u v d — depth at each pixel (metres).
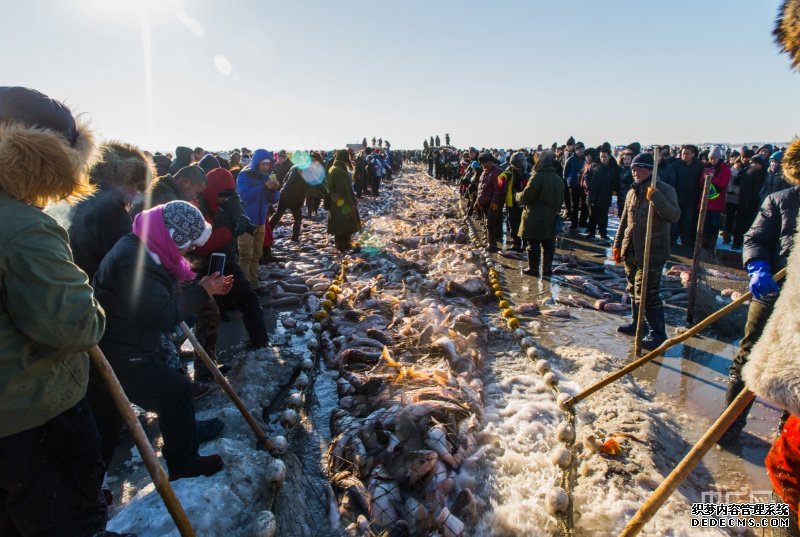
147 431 3.87
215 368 3.38
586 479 3.24
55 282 1.65
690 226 10.79
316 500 3.15
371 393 4.30
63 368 1.80
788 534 2.04
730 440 3.71
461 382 4.29
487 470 3.34
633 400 4.18
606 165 11.88
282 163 14.61
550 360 5.25
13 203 1.68
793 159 2.81
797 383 1.67
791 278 1.78
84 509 1.95
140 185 3.21
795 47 1.76
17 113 1.78
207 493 2.84
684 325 6.25
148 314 2.62
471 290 7.18
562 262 9.73
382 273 8.45
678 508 2.93
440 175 34.69
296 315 6.63
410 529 2.84
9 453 1.72
